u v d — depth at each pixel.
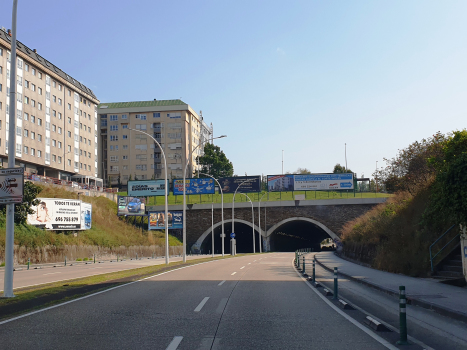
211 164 110.88
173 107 109.44
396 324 9.04
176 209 74.56
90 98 87.19
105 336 7.48
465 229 14.84
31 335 7.52
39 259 38.28
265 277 20.48
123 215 65.81
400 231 22.95
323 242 150.50
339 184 72.50
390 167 35.78
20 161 64.81
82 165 83.88
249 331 7.99
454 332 8.21
